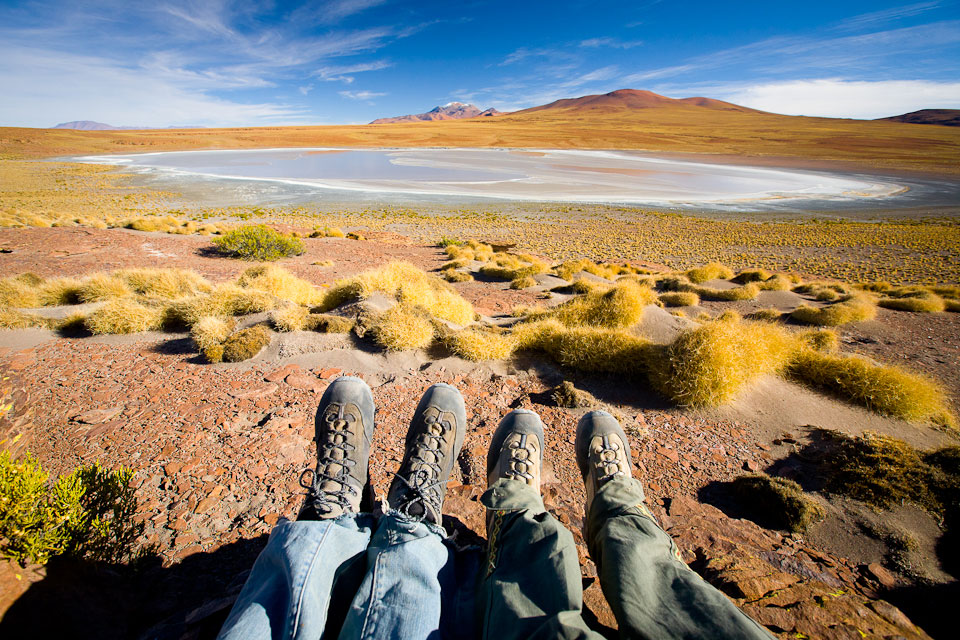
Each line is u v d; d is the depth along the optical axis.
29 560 1.55
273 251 16.73
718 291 14.16
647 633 1.14
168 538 2.50
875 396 5.05
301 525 1.41
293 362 5.34
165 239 18.19
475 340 5.88
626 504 1.63
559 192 55.06
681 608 1.17
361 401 2.24
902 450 3.65
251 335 5.59
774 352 5.74
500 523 1.57
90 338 6.23
